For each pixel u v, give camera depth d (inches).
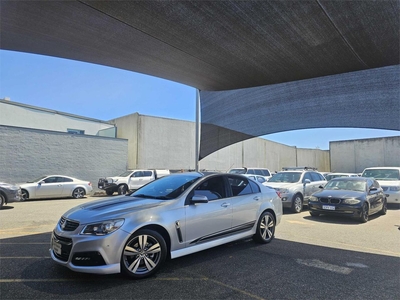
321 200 376.2
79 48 196.1
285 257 200.4
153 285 148.9
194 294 138.6
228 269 174.6
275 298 135.5
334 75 213.0
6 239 249.3
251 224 225.8
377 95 194.2
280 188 426.0
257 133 258.7
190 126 1147.9
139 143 1005.2
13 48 196.2
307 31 164.4
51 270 168.2
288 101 235.5
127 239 153.0
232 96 271.6
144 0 141.3
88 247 145.8
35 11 149.2
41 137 723.4
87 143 798.5
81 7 146.1
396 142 1240.8
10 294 136.3
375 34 160.4
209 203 197.5
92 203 183.5
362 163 1325.0
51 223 334.3
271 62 206.1
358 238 266.4
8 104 845.8
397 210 481.1
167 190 198.4
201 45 188.7
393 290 145.5
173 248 172.2
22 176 689.6
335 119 213.8
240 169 781.9
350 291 143.9
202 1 142.4
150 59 213.0
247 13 151.6
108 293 138.5
